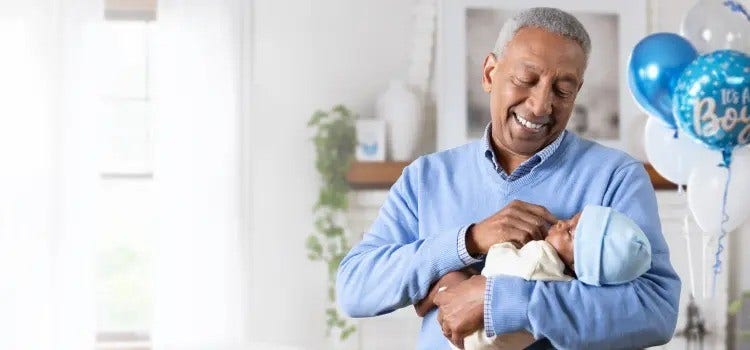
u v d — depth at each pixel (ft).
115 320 14.60
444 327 6.07
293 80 14.56
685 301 14.93
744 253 15.25
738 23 8.32
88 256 14.20
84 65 14.20
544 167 6.43
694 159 8.94
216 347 9.80
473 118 14.53
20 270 13.98
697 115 8.05
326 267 14.57
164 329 14.25
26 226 14.01
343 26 14.65
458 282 6.15
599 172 6.38
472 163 6.68
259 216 14.48
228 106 14.37
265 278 14.49
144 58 14.56
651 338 5.85
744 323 14.97
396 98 14.21
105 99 14.46
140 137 14.62
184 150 14.29
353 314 6.68
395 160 14.28
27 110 14.05
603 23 14.98
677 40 8.34
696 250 14.90
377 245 6.82
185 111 14.30
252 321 14.47
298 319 14.55
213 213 14.34
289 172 14.55
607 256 5.76
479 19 14.57
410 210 6.83
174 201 14.26
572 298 5.79
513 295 5.80
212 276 14.33
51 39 14.10
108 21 14.46
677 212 14.90
